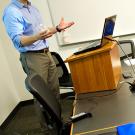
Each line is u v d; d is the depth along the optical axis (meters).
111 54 1.49
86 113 1.26
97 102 1.42
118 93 1.47
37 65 2.17
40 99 1.27
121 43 2.65
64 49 3.48
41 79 1.56
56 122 1.36
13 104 3.68
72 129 1.16
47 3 3.31
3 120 3.29
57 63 2.76
